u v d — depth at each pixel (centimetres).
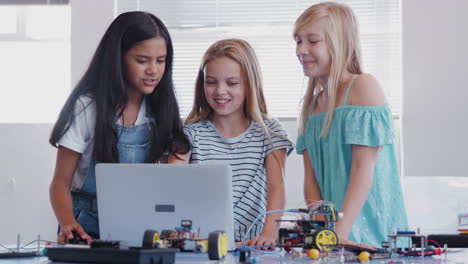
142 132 184
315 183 194
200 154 196
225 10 355
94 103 179
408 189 211
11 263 121
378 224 180
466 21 327
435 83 328
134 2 356
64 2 354
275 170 192
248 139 197
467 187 208
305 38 186
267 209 188
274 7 352
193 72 354
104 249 111
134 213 137
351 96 182
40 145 347
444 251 135
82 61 347
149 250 109
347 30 188
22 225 344
